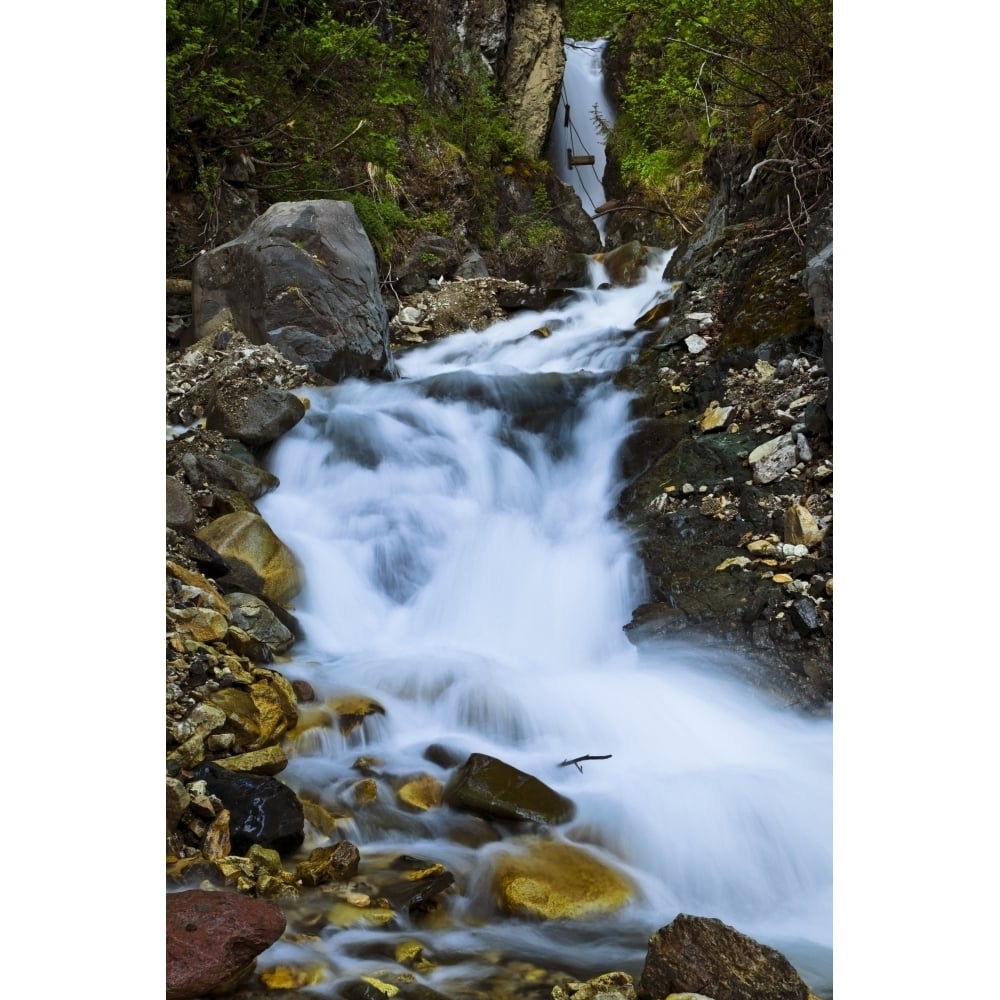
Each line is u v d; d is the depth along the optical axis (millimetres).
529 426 6000
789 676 4086
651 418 5891
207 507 4797
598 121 13445
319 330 6590
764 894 3154
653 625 4449
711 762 3648
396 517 5254
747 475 5180
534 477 5734
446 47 11586
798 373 5621
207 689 3475
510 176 11664
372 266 7168
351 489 5395
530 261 10906
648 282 9695
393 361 7312
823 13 6613
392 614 4867
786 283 6117
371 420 5727
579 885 2988
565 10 13773
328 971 2525
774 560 4629
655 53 12875
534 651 4629
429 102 11125
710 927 2562
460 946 2738
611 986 2504
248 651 3887
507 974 2602
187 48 7500
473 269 9984
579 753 3697
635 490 5414
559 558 5039
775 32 6906
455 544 5203
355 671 4047
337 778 3420
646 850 3199
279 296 6543
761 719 3947
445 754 3566
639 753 3703
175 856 2895
